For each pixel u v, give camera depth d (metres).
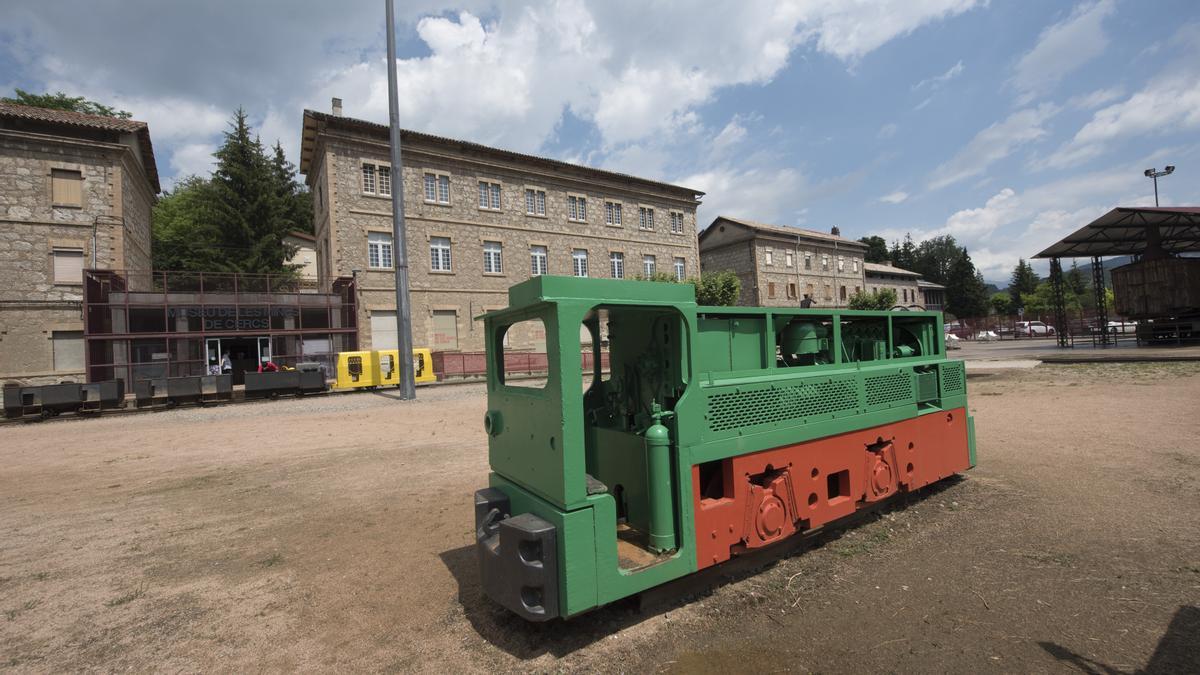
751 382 3.66
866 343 5.19
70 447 10.85
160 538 5.25
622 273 37.56
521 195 33.12
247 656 3.10
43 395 15.96
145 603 3.84
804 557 4.07
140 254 28.77
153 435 12.20
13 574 4.43
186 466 8.66
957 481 5.85
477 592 3.77
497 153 31.94
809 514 3.98
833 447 4.20
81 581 4.26
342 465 8.28
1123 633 2.90
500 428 3.73
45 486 7.57
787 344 4.61
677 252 40.31
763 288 46.75
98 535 5.38
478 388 22.58
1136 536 4.17
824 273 52.41
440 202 29.97
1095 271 29.78
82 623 3.57
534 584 2.79
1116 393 11.77
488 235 31.56
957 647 2.86
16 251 22.41
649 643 3.01
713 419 3.43
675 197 40.28
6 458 9.84
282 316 25.88
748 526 3.59
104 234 24.03
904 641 2.94
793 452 3.91
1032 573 3.66
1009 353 28.28
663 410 3.65
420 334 28.86
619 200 37.44
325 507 6.10
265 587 4.04
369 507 6.02
